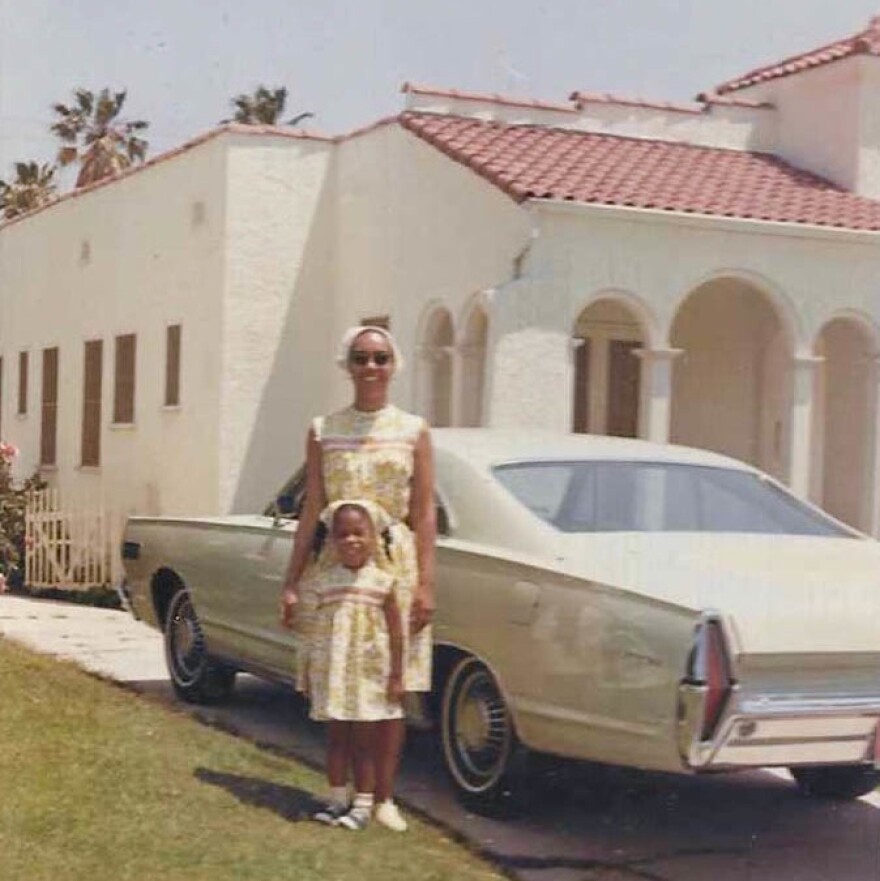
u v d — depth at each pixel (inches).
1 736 272.5
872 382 600.1
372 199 650.2
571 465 279.9
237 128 665.0
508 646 251.9
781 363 652.1
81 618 542.9
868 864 250.1
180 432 705.0
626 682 229.8
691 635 222.7
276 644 313.0
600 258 550.0
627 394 655.1
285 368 672.4
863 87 642.8
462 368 580.7
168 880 204.5
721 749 223.5
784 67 684.7
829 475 642.2
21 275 935.7
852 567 255.4
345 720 235.5
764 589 235.9
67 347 854.5
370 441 240.8
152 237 744.3
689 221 558.9
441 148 589.3
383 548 238.5
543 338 540.1
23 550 709.9
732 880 239.1
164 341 726.5
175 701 362.6
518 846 250.7
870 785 283.7
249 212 668.1
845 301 592.1
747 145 676.1
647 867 243.8
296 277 674.8
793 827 270.8
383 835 237.5
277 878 209.3
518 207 547.5
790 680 228.8
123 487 765.9
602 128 650.2
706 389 666.8
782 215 580.4
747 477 293.0
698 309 664.4
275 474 669.9
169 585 366.9
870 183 644.1
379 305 641.6
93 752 266.8
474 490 272.4
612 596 234.7
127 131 1649.9
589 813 273.1
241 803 245.3
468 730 265.6
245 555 326.6
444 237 594.6
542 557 253.3
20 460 916.6
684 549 256.1
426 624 240.8
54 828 221.8
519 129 631.8
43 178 1758.1
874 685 235.0
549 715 243.4
